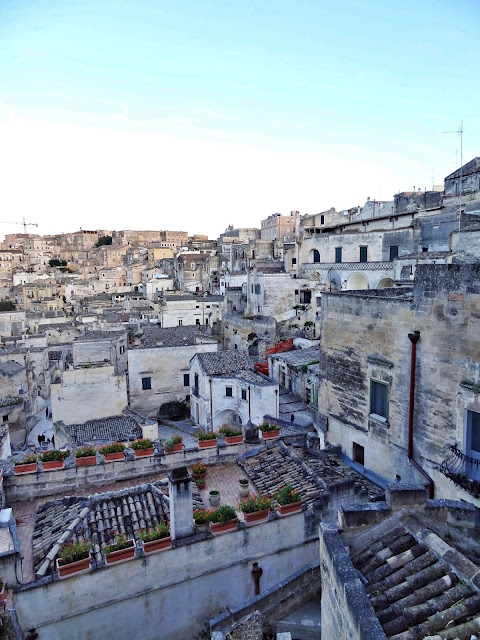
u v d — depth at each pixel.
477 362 15.06
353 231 68.00
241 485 19.05
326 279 65.44
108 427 35.44
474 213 49.28
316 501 17.41
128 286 136.50
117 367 55.16
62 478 19.44
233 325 66.44
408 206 67.19
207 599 15.59
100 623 14.03
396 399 18.64
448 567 8.57
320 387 23.77
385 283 56.31
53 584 13.30
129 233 198.12
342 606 8.05
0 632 11.47
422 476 17.34
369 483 19.56
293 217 113.56
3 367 46.53
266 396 35.66
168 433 41.31
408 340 17.81
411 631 7.23
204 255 113.81
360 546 9.64
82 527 15.83
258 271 71.19
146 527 16.08
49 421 48.66
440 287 16.23
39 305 106.31
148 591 14.63
